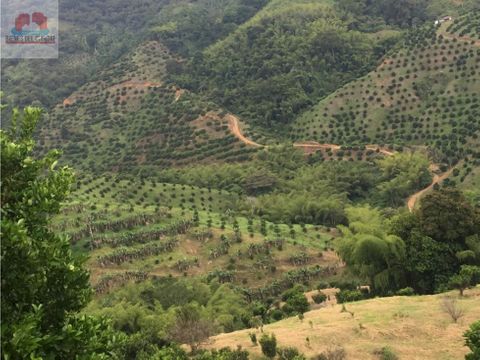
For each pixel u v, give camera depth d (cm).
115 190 9931
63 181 1355
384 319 3538
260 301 6128
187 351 3491
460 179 9275
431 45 12406
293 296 4719
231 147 12312
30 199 1280
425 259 4619
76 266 1379
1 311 1186
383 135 11600
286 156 11525
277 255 7394
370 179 10194
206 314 4628
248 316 4653
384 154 10888
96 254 7100
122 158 13225
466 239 4641
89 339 1330
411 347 3105
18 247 1194
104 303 5553
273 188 10556
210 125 13100
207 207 9719
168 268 7038
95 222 7644
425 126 11231
